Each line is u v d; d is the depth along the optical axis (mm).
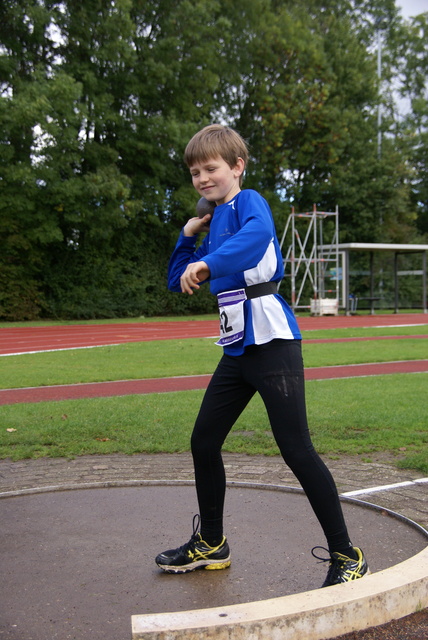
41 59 28734
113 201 28391
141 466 5047
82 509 3979
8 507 4043
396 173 39438
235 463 5137
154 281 32812
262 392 2748
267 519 3744
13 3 27391
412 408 7027
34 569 3049
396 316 29859
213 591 2795
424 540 3367
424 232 50688
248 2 32500
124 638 2385
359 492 4297
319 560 3129
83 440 5832
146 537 3471
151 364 11164
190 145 2912
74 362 11555
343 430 6094
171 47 29578
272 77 34562
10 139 26672
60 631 2441
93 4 28266
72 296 30203
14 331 21062
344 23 38969
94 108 28453
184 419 6551
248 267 2533
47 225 27484
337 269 30625
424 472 4812
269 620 2158
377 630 2332
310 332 18891
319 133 35750
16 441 5750
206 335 18812
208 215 2977
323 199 38844
